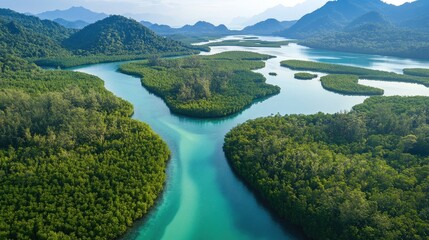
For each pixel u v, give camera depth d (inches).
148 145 4249.5
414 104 6328.7
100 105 5605.3
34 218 2878.9
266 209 3528.5
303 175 3550.7
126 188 3373.5
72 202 3125.0
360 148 4259.4
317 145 4298.7
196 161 4485.7
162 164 4047.7
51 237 2659.9
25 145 4099.4
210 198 3693.4
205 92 6811.0
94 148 4077.3
